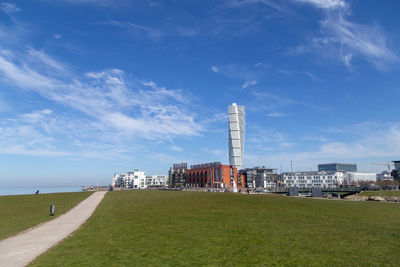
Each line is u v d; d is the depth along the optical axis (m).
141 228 25.09
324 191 127.62
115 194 77.12
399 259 15.77
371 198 81.94
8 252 17.16
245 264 14.75
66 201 56.31
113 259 15.49
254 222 28.66
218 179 182.62
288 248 18.14
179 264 14.66
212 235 22.09
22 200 59.44
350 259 15.77
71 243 19.36
